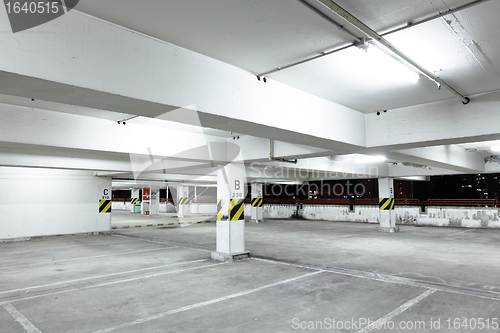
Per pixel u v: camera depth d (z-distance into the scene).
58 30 2.63
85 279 6.16
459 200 17.03
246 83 4.02
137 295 5.13
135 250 9.57
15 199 11.73
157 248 9.94
